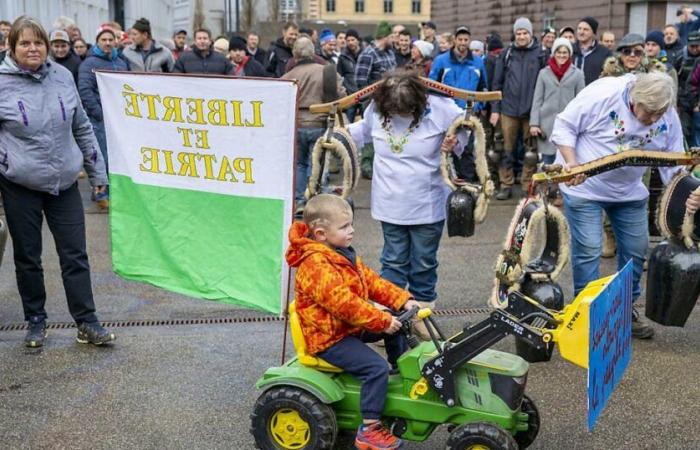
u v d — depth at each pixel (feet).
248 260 15.19
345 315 11.80
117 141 16.25
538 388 15.62
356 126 17.01
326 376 12.38
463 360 11.75
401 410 12.17
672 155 15.71
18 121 16.30
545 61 32.94
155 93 15.44
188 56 36.83
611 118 16.69
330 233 12.19
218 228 15.40
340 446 13.19
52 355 17.31
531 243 14.97
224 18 135.74
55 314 20.01
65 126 16.87
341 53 41.22
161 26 122.11
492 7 98.43
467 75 33.83
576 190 17.40
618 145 16.80
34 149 16.52
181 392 15.52
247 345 17.94
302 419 12.32
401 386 12.23
